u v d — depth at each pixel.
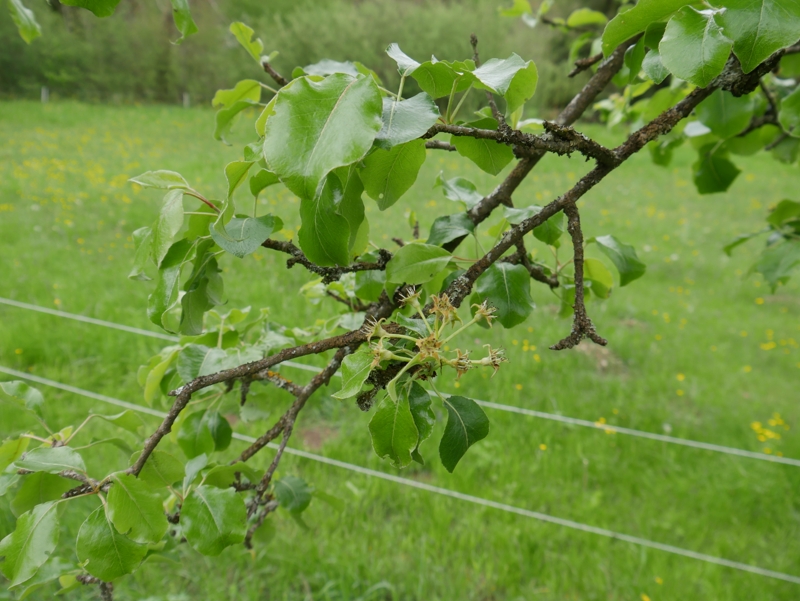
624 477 3.73
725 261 7.76
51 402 3.92
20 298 5.34
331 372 1.28
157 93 20.75
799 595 3.05
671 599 2.96
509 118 1.23
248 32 1.25
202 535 1.02
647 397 4.63
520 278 1.14
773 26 0.70
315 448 3.85
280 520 3.23
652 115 1.94
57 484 1.19
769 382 5.02
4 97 18.03
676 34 0.73
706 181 2.16
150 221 7.64
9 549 0.94
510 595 2.97
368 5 18.73
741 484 3.71
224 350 1.42
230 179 0.83
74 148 11.52
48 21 18.67
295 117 0.65
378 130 0.64
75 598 2.75
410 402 0.87
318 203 0.80
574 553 3.14
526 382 4.54
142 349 4.52
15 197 8.23
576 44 2.54
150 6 20.66
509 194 1.23
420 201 7.70
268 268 6.02
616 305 6.13
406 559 3.12
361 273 1.30
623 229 8.68
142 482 0.96
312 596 2.92
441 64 0.83
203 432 1.49
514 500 3.48
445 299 0.85
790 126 1.38
